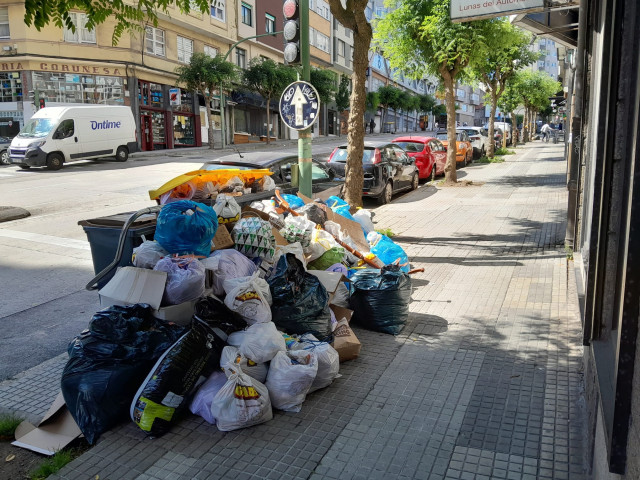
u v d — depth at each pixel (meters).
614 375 2.11
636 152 1.79
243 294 4.13
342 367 4.48
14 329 5.69
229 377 3.62
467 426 3.59
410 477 3.11
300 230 5.86
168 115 35.22
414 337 5.07
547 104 47.84
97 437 3.55
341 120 59.16
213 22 37.91
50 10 5.81
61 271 7.79
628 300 1.84
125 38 31.16
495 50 16.91
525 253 8.02
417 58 16.62
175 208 4.58
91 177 19.39
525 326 5.23
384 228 10.01
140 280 4.12
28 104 29.39
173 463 3.27
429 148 18.41
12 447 3.56
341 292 5.39
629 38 2.44
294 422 3.68
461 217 11.08
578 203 7.36
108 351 3.68
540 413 3.71
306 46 7.11
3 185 17.05
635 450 1.77
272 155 10.84
